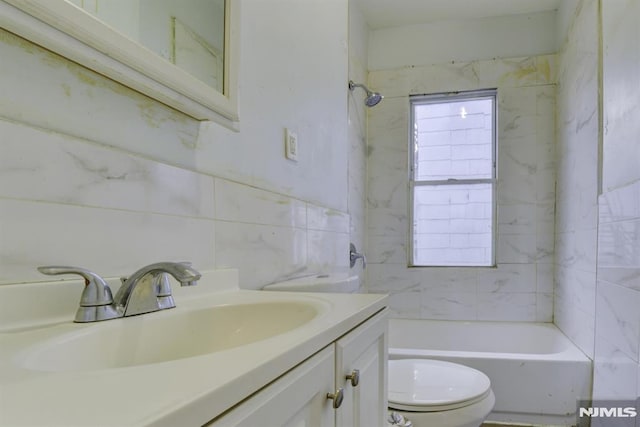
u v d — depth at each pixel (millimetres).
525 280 2826
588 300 1989
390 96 3094
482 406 1263
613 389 1575
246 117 1190
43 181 609
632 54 1421
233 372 350
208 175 998
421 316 2990
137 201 779
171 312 725
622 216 1493
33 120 604
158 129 849
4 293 547
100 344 585
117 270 727
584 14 2113
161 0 832
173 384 318
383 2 2771
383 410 867
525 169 2848
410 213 3080
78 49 623
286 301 830
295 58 1535
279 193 1370
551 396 1872
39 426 247
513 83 2881
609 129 1679
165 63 785
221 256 1032
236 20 1019
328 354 552
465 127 3025
